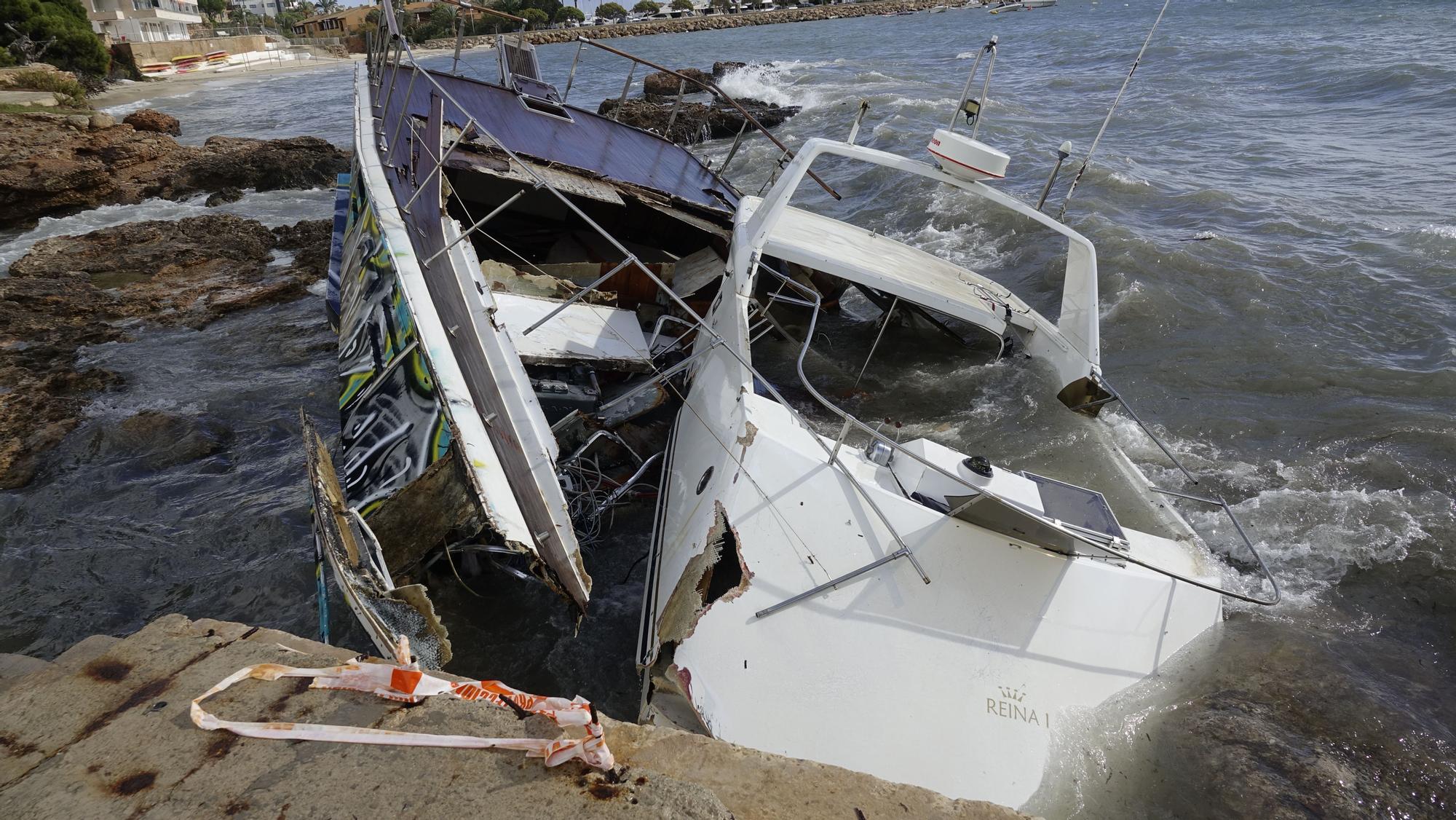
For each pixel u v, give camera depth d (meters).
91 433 6.47
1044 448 4.69
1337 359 6.49
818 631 3.33
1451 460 5.14
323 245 11.25
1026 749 3.14
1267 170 11.72
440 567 4.61
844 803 2.09
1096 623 3.49
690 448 4.52
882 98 19.72
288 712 2.13
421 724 2.11
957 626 3.37
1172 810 3.03
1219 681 3.51
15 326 8.53
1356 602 4.16
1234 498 4.99
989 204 10.70
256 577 4.95
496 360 4.61
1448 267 7.76
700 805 1.94
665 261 7.19
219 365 7.81
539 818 1.88
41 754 2.00
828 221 6.30
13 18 36.47
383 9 7.80
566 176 6.67
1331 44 20.16
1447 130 12.35
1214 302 7.67
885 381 5.58
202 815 1.85
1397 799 3.06
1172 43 23.92
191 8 71.81
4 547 5.25
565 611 4.55
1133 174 11.89
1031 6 51.78
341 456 6.27
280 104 30.95
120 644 2.36
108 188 15.00
